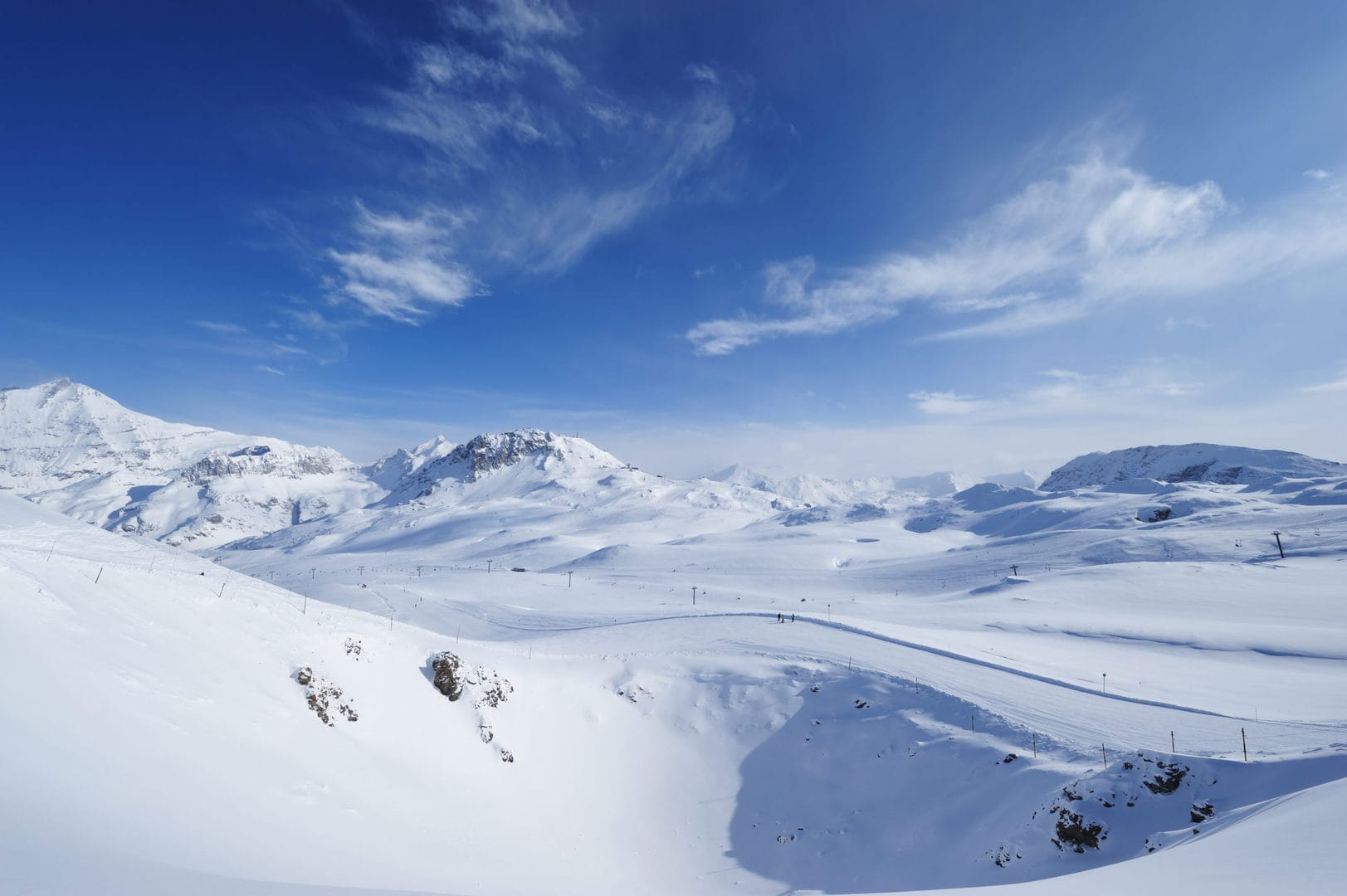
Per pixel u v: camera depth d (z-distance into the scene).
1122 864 24.25
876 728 57.34
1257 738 44.03
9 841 13.89
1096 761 43.62
